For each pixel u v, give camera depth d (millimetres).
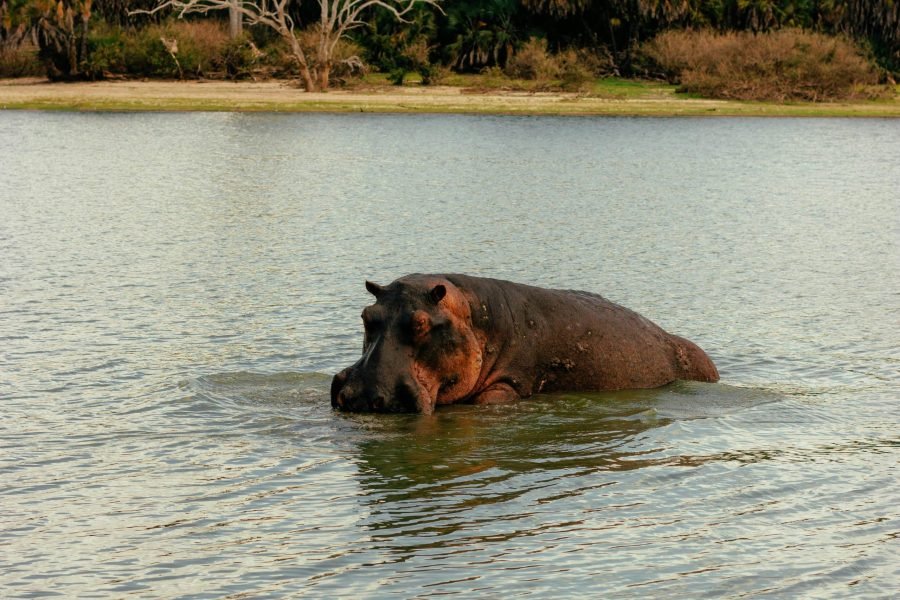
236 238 28250
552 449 13500
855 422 14906
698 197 38594
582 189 40031
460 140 56844
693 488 12453
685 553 10844
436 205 35000
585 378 15719
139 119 64000
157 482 12289
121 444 13406
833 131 65938
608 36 99250
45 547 10688
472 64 93625
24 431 13812
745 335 19562
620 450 13562
